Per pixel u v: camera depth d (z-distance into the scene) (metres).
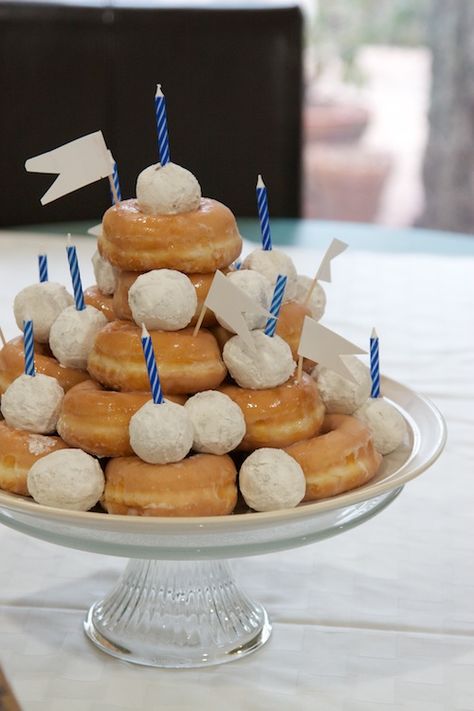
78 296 1.06
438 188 3.35
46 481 0.95
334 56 3.25
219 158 2.19
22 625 1.06
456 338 1.59
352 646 1.04
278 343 1.00
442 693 0.99
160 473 0.95
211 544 0.92
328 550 1.16
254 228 2.12
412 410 1.11
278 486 0.96
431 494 1.25
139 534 0.91
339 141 3.36
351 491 1.00
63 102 2.11
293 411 1.00
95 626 1.05
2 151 2.12
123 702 0.98
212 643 1.03
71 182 1.06
